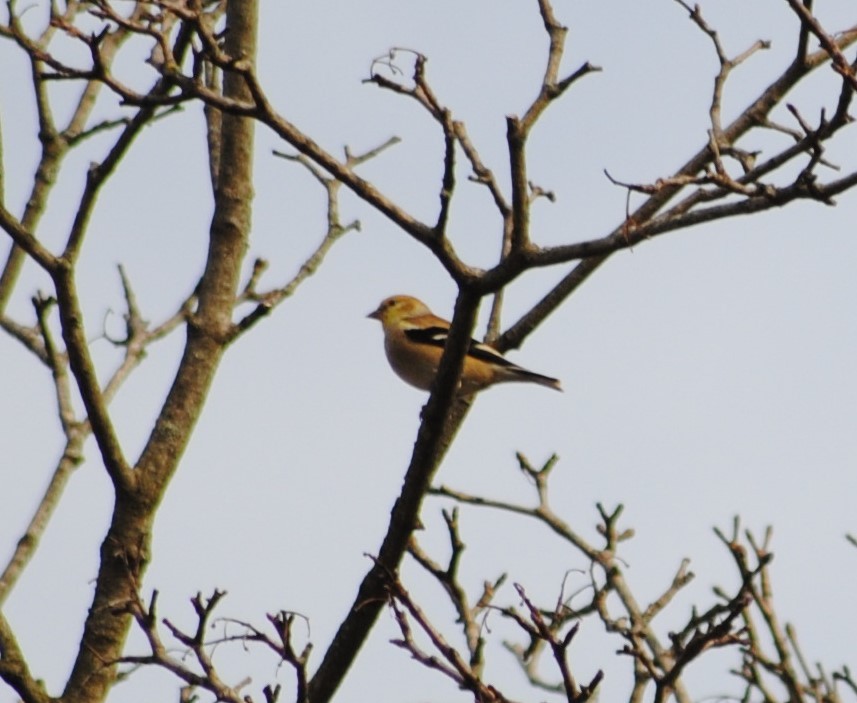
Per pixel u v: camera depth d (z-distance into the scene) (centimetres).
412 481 1028
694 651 918
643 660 930
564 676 885
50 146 1344
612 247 900
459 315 973
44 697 982
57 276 1038
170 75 927
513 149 942
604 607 1138
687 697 1082
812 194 841
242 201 1195
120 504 1091
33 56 939
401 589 946
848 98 845
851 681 1139
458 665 927
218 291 1171
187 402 1134
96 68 927
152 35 927
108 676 1047
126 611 948
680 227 880
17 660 979
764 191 854
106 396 1276
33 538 1192
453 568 1075
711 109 1084
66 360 1272
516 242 937
